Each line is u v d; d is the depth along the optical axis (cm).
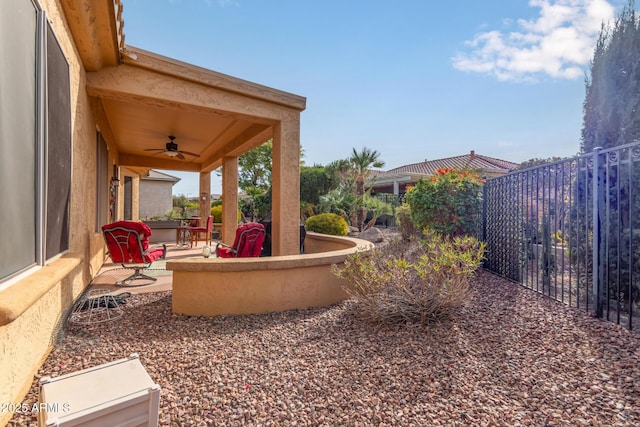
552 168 455
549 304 407
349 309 416
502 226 574
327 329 349
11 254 196
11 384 199
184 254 884
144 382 151
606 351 273
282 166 608
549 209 450
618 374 238
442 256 373
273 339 322
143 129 764
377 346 304
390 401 218
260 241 562
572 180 443
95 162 551
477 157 1984
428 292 358
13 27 198
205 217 1249
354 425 196
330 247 721
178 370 259
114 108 612
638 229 367
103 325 352
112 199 848
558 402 211
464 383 238
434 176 712
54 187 282
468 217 637
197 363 270
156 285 526
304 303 429
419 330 334
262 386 237
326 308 430
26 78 219
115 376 156
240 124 721
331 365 268
